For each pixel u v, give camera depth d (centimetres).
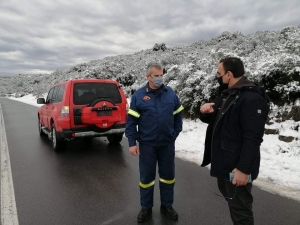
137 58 3303
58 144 683
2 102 3406
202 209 358
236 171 219
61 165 576
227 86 249
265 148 596
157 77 313
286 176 447
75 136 630
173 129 338
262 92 228
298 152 542
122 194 415
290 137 601
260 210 345
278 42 1117
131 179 482
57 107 666
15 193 428
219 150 241
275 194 390
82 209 368
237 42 1950
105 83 685
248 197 241
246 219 240
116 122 660
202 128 838
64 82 691
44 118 837
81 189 439
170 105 327
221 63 243
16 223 333
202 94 887
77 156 647
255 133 213
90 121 627
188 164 552
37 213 358
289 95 694
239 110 226
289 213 336
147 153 329
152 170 333
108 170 535
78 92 646
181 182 454
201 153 623
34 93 3997
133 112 332
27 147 761
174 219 333
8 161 618
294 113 662
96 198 402
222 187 269
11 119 1476
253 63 802
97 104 632
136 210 362
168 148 335
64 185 458
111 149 710
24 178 498
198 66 992
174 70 1102
